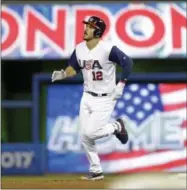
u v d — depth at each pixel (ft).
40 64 168.45
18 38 153.79
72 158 154.71
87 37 81.61
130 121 155.22
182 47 152.25
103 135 83.51
